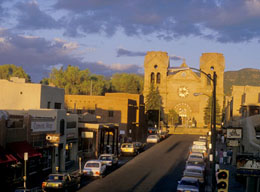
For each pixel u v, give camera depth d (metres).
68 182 27.20
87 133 47.44
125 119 76.69
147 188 30.31
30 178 32.28
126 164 45.09
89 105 82.56
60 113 38.97
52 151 37.41
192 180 27.50
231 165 47.03
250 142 40.34
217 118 124.88
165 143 76.44
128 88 183.50
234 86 76.75
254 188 26.16
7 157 28.06
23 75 151.50
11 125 30.95
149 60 137.75
